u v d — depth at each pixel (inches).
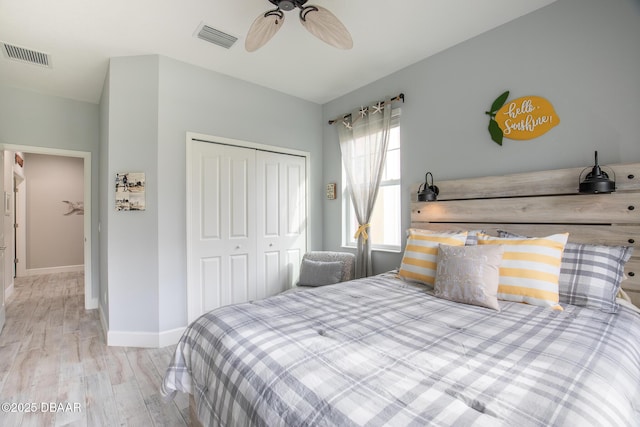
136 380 86.3
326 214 155.2
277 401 36.0
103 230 126.8
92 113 151.1
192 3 82.6
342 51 107.8
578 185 77.5
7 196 172.4
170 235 111.0
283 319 58.4
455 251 75.4
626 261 65.3
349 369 39.6
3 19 87.7
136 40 100.1
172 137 111.8
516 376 37.1
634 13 72.2
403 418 29.8
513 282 68.3
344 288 83.1
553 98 83.6
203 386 52.7
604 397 33.3
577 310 62.2
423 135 113.0
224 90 124.4
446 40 101.5
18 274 229.6
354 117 137.1
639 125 71.4
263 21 70.3
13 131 131.4
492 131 95.0
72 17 87.4
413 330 53.1
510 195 89.4
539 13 86.0
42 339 114.3
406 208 118.6
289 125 144.6
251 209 132.1
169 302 110.4
